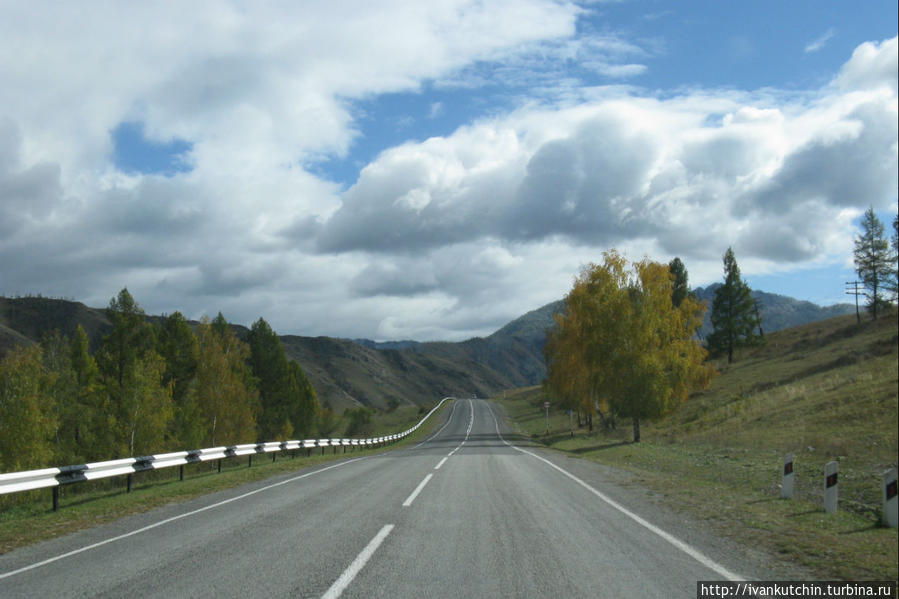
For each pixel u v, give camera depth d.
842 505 13.83
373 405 186.75
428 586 6.26
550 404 71.12
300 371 71.81
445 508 11.46
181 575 6.76
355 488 14.88
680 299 78.31
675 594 6.06
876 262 72.50
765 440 28.19
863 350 52.19
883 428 24.50
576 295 46.25
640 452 30.59
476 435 65.06
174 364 51.38
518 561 7.32
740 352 81.62
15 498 23.59
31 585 6.53
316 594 5.99
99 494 16.31
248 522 10.21
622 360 41.03
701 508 11.67
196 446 41.53
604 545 8.22
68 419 39.56
